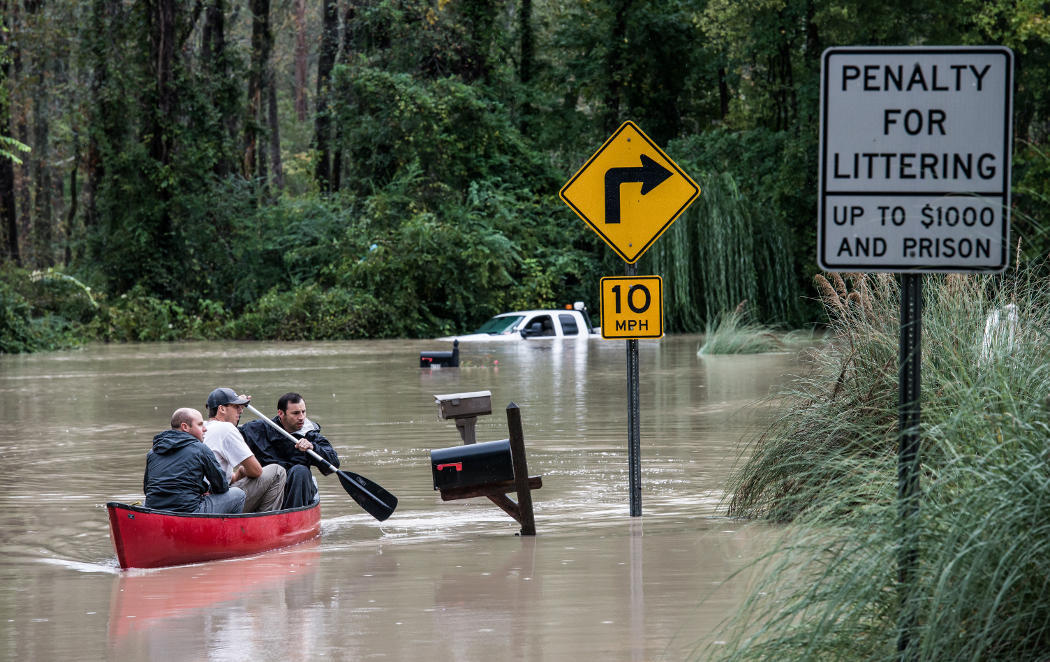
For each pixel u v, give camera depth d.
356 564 31.52
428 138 193.88
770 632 18.98
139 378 99.50
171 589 28.92
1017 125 169.50
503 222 189.62
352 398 79.31
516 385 87.50
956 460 18.62
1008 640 16.75
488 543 34.09
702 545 31.45
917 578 16.77
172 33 187.12
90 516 40.41
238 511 35.75
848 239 16.84
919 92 16.70
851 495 22.09
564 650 21.75
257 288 191.12
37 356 136.12
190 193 187.12
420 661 21.39
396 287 174.62
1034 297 27.98
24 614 26.23
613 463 50.19
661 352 125.06
